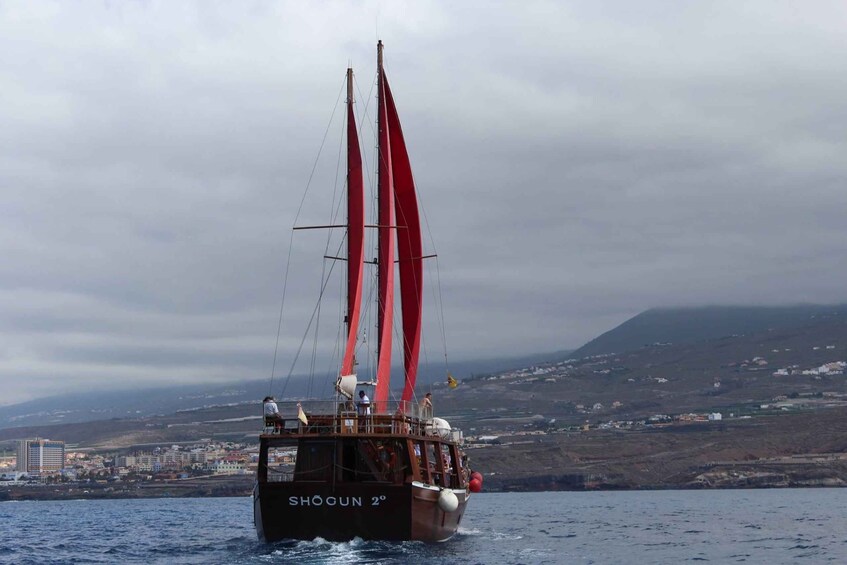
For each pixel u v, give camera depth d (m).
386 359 73.25
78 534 114.69
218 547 84.12
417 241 81.06
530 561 68.31
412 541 61.75
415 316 80.81
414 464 62.97
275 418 63.25
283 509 61.62
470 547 76.56
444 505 64.94
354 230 72.81
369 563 57.19
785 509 172.25
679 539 96.88
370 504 61.00
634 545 89.12
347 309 71.94
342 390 66.94
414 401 72.94
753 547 87.50
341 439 62.25
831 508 174.62
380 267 76.25
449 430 74.69
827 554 81.25
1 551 84.75
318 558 58.56
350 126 73.19
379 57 79.25
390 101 79.62
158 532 114.50
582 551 81.62
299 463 62.62
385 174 76.75
